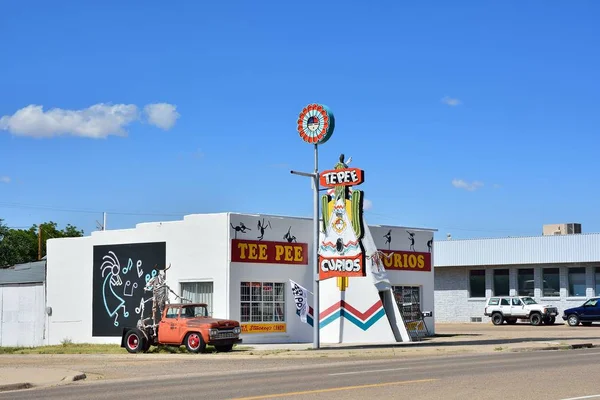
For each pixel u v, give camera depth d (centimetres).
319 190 3394
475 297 6588
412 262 4306
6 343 4409
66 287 4141
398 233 4247
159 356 2989
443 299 6744
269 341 3653
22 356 3216
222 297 3559
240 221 3619
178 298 3681
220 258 3584
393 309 3831
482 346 3306
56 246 4206
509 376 1870
